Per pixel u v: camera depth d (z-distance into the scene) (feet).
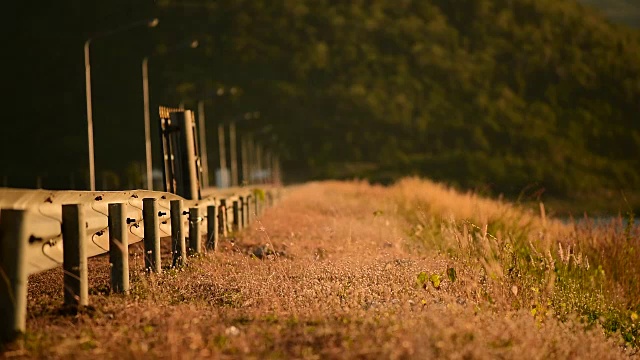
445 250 194.49
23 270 92.73
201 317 108.58
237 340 94.22
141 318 107.55
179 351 88.74
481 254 163.84
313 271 153.69
